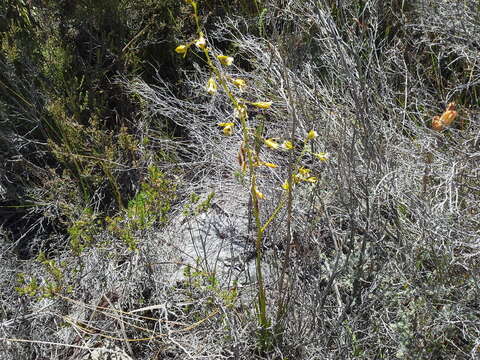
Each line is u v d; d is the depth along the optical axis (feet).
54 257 9.27
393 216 8.03
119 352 7.21
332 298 7.66
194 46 11.29
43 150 10.41
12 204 10.09
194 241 8.71
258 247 6.61
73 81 10.35
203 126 10.73
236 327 7.20
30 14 10.89
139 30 11.30
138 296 8.01
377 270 7.59
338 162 7.66
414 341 6.97
